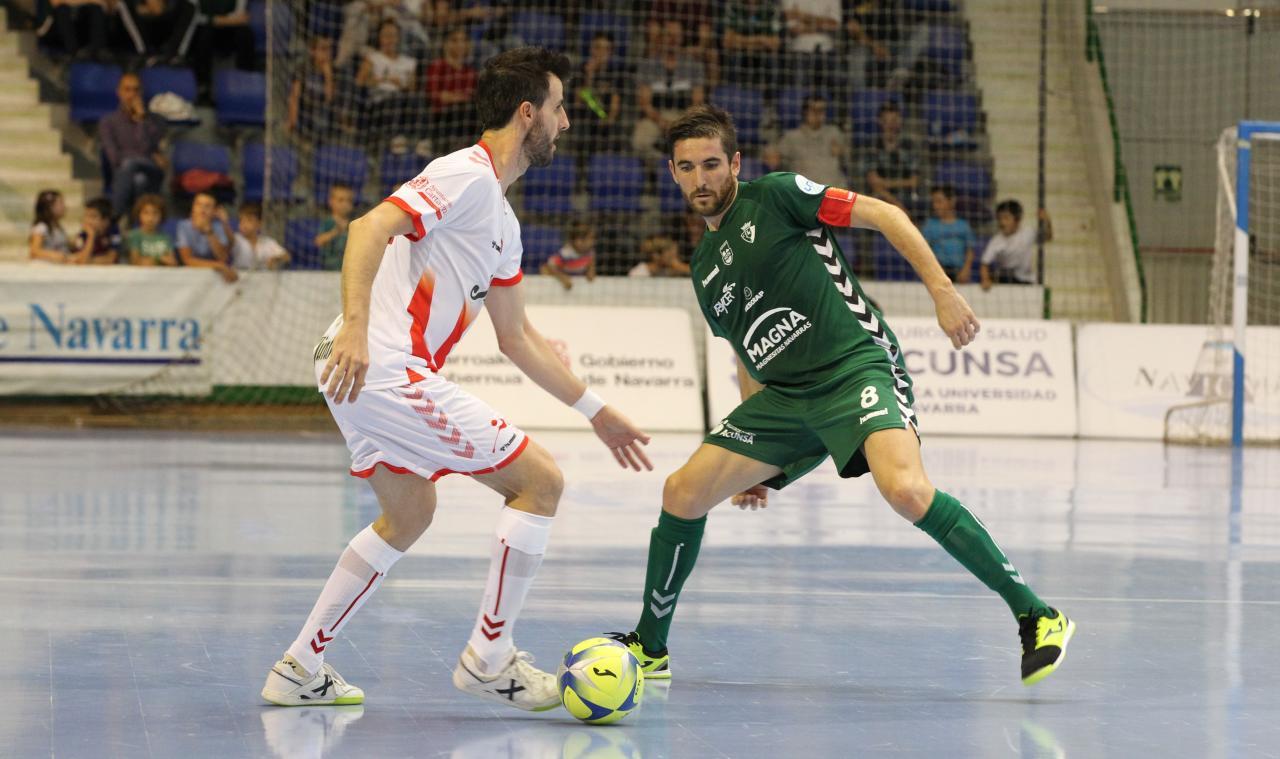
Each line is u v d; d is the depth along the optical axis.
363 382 7.48
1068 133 42.16
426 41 38.34
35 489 18.77
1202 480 23.47
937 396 33.41
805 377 9.30
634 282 34.50
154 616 10.59
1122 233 40.31
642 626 9.12
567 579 12.62
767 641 10.20
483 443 7.97
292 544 14.54
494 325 8.89
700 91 38.50
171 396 31.86
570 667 7.73
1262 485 22.75
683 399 32.81
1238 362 31.08
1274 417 32.84
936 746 7.32
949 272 36.16
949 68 41.31
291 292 32.75
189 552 13.84
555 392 9.05
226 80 37.62
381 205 7.74
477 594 11.75
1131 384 33.81
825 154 37.91
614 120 37.75
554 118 8.35
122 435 27.42
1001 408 33.50
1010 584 8.54
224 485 19.83
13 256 34.62
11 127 36.00
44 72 37.44
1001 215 36.31
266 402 32.50
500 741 7.36
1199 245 42.44
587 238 34.50
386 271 8.04
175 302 31.66
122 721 7.54
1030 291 36.19
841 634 10.48
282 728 7.49
